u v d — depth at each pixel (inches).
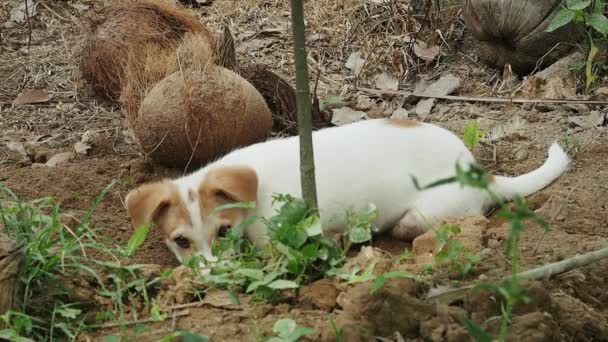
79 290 157.2
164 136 230.4
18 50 323.0
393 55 306.2
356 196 192.2
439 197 193.6
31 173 233.5
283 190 187.3
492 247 171.9
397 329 145.0
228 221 178.5
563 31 287.3
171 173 237.6
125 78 265.1
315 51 319.9
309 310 152.9
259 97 236.7
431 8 324.2
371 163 193.8
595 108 267.3
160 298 157.1
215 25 342.3
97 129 268.5
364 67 305.9
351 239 169.8
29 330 142.1
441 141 200.1
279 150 193.3
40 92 287.1
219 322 148.7
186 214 177.6
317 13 340.8
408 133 199.5
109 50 277.7
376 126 201.0
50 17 345.4
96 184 229.6
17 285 145.1
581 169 227.0
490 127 259.3
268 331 145.1
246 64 301.3
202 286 158.2
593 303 159.6
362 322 143.9
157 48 269.0
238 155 194.1
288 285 152.6
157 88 233.8
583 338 148.1
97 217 210.4
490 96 284.0
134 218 180.1
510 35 291.4
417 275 157.2
